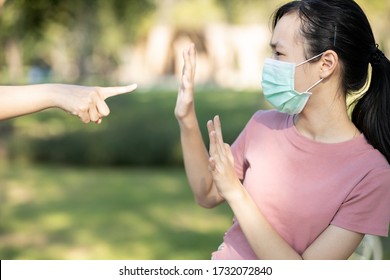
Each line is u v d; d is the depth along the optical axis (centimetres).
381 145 344
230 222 1333
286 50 339
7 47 2889
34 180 1861
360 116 347
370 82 350
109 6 1544
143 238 1199
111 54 4356
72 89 317
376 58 346
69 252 1099
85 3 1446
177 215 1396
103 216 1386
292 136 344
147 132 2191
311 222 330
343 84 339
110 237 1207
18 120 2712
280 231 336
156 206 1491
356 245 331
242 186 330
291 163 339
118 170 2084
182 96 355
